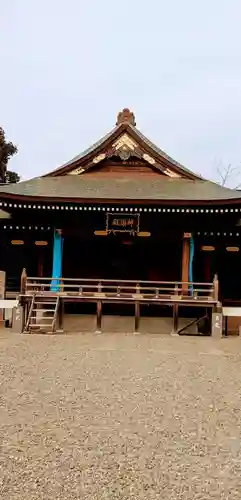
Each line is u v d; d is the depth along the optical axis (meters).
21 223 22.89
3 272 20.83
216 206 20.48
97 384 9.88
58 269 22.09
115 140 25.92
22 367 11.59
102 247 25.06
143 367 11.93
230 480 5.27
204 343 16.88
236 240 23.02
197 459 5.86
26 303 19.36
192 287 21.59
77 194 21.77
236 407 8.37
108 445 6.25
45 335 17.97
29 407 8.02
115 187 23.72
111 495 4.83
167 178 25.98
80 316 22.55
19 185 23.64
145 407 8.18
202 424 7.30
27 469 5.42
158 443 6.38
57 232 22.28
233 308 19.52
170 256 24.92
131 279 24.89
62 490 4.91
